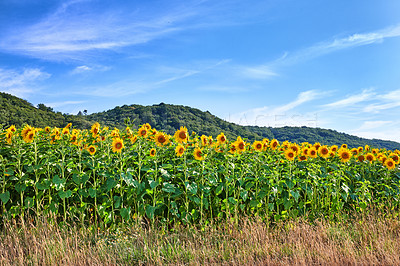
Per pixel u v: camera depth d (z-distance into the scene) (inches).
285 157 227.1
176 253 160.7
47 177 194.7
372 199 250.5
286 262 153.6
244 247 168.4
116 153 202.5
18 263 146.0
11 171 180.7
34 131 191.9
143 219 200.1
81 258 150.2
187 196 194.1
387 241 179.8
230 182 207.5
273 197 219.5
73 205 192.1
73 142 214.2
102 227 183.2
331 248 164.7
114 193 202.8
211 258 155.8
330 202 233.3
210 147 229.3
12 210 179.0
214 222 202.2
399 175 263.1
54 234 167.2
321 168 239.9
